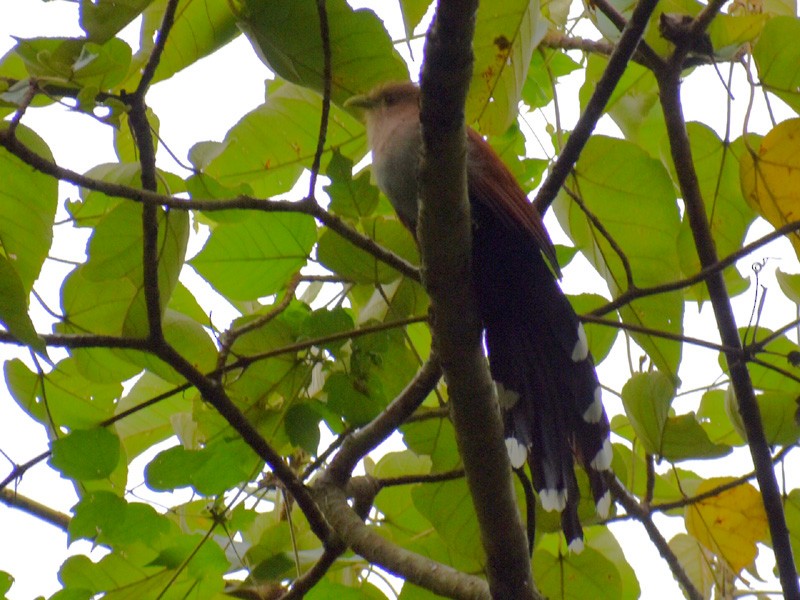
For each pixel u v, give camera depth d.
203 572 7.42
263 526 8.68
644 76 8.92
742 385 7.89
